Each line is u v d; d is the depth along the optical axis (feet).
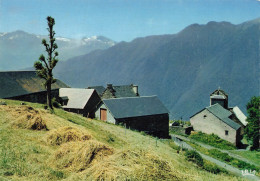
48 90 100.73
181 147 111.04
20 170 31.07
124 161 29.04
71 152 35.04
